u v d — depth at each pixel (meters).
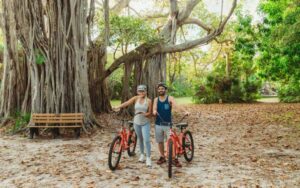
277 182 6.46
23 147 10.00
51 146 10.10
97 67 17.91
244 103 31.41
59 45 12.57
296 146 10.00
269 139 11.25
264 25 21.00
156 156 8.62
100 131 12.77
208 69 37.03
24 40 12.51
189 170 7.30
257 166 7.67
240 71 33.94
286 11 15.84
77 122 11.73
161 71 18.38
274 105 27.81
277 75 24.50
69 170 7.38
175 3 19.66
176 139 7.26
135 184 6.34
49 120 11.80
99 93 18.48
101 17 16.91
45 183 6.47
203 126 14.88
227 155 8.84
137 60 17.92
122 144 7.50
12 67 14.98
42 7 12.64
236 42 24.33
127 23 16.53
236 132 13.03
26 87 14.99
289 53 16.80
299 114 19.47
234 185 6.28
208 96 31.64
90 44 16.69
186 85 39.34
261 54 24.42
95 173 7.11
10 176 7.00
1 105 15.03
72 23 12.63
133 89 17.98
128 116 17.64
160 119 7.30
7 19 14.74
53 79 12.51
